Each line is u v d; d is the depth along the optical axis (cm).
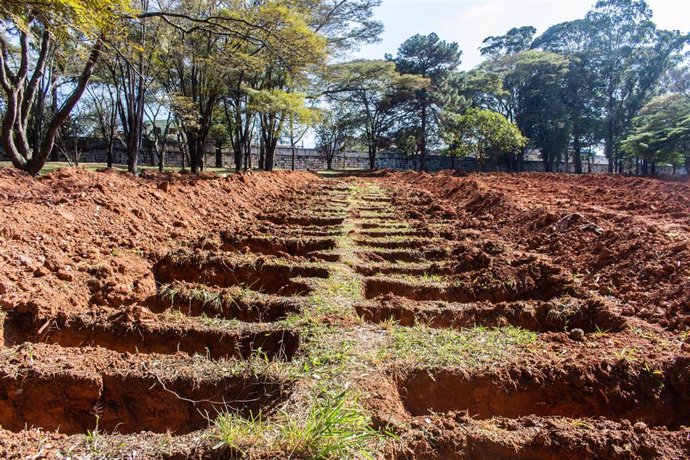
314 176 2369
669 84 3928
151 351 365
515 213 837
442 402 291
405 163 4634
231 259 550
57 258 469
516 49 4938
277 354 346
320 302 423
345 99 3216
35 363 300
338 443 214
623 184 1323
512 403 293
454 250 620
